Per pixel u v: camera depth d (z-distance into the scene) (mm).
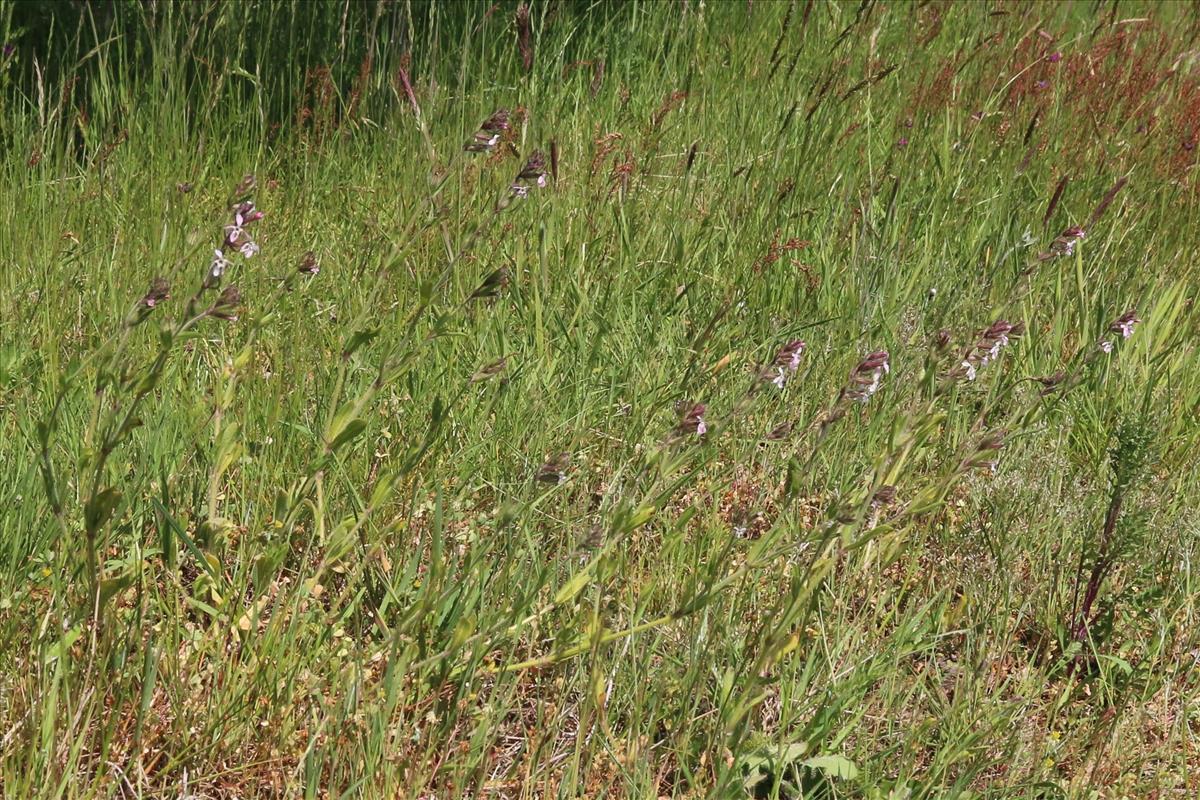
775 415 8227
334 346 8148
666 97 12414
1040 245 10352
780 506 7422
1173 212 11336
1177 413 8750
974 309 9125
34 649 5418
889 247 9828
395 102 11828
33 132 10883
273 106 12328
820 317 9398
